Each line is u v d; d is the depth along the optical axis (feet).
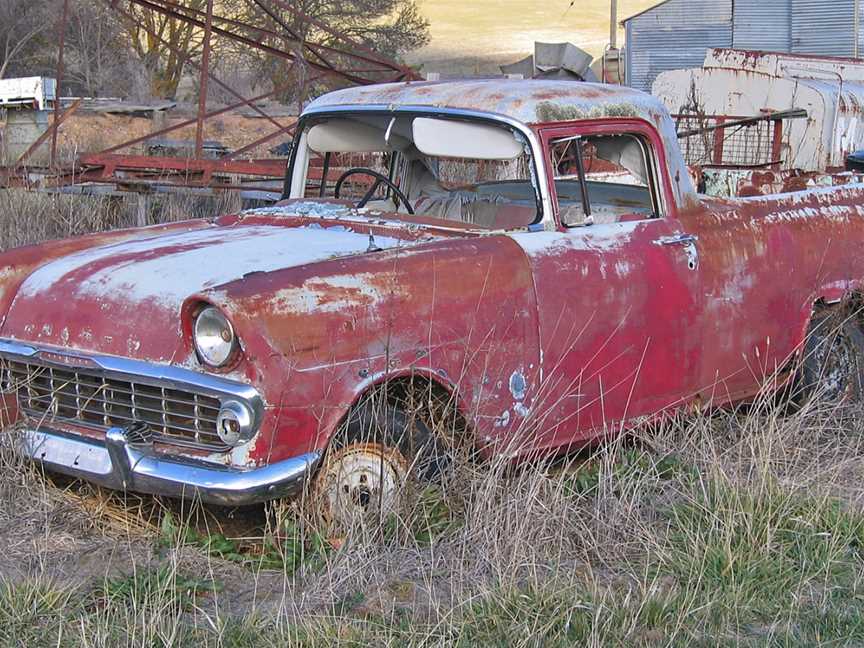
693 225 17.33
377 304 13.69
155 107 66.33
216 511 14.83
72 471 13.93
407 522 13.73
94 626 11.40
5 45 93.15
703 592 12.66
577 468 16.56
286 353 12.95
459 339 14.38
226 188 28.60
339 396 13.37
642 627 12.00
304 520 13.51
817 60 41.01
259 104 74.49
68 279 14.93
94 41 92.63
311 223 16.89
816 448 16.55
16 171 30.37
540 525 13.71
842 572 13.41
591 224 16.38
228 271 14.17
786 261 18.42
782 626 12.21
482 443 14.82
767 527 13.62
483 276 14.69
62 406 14.37
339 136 18.71
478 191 19.72
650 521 14.47
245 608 12.25
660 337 16.65
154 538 13.89
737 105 40.01
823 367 19.15
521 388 15.12
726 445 16.87
